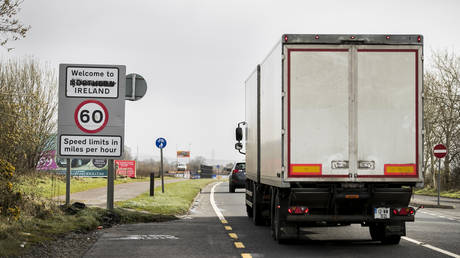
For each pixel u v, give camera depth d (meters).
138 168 71.38
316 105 10.57
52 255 9.69
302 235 13.17
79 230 12.99
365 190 10.67
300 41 10.59
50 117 26.91
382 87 10.64
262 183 13.95
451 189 42.50
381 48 10.66
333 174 10.51
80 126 15.53
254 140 14.80
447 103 41.31
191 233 13.16
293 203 10.74
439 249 10.77
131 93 16.55
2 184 12.30
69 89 15.50
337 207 10.76
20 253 9.46
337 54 10.64
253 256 9.79
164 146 28.22
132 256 9.72
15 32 11.87
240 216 18.16
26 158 13.73
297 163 10.51
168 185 37.34
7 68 26.94
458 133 40.94
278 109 10.94
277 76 11.09
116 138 15.57
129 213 16.56
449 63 41.28
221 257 9.66
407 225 15.77
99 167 38.47
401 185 11.08
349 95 10.61
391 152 10.59
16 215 12.07
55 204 14.88
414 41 10.68
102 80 15.57
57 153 15.48
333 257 9.75
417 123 10.65
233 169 34.34
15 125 12.69
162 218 16.66
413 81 10.69
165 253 10.07
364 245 11.41
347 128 10.57
